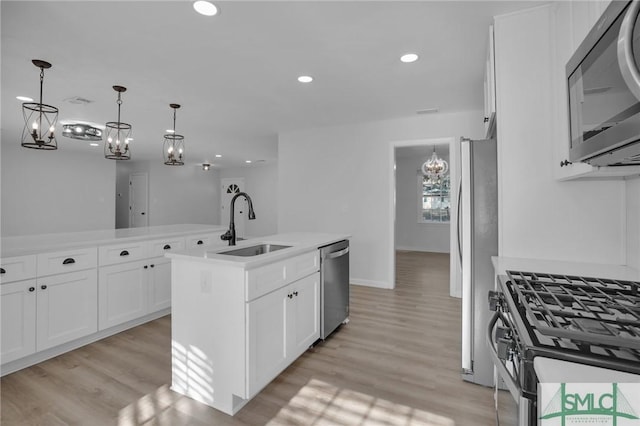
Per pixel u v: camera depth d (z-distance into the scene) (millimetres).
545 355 730
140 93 3357
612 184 1707
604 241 1722
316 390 1995
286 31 2172
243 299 1744
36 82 3014
